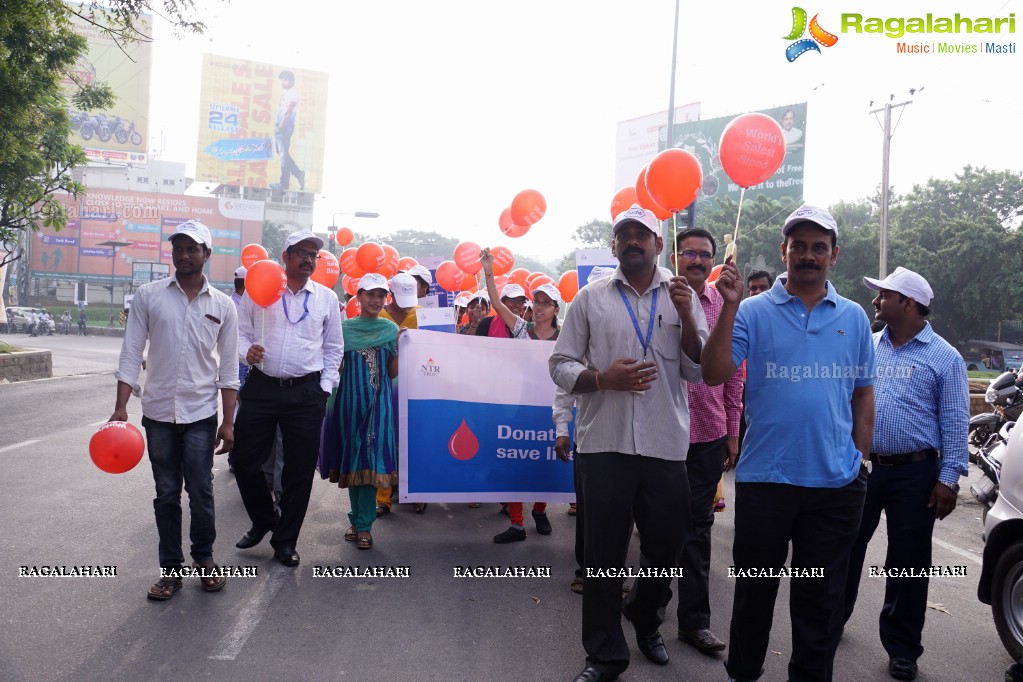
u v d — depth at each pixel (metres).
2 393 14.38
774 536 3.26
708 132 37.66
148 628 4.01
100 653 3.69
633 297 3.63
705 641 4.07
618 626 3.57
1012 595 4.07
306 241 5.07
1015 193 46.56
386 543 5.75
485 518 6.66
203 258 4.48
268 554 5.35
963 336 40.94
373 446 5.46
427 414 5.86
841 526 3.22
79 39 13.62
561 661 3.89
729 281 3.16
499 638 4.14
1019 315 39.97
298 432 5.07
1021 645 3.96
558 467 5.94
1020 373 8.25
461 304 10.50
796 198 35.31
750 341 3.31
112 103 16.89
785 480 3.20
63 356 26.27
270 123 65.56
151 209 55.81
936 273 38.16
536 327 6.62
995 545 4.23
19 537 5.38
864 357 3.35
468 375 5.91
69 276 54.62
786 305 3.31
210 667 3.62
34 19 11.19
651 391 3.55
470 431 5.89
